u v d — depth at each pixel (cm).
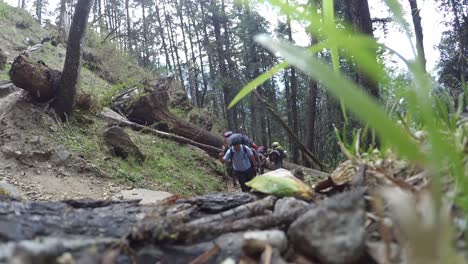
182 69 3153
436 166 58
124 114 1031
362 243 83
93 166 691
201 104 2731
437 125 123
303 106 2389
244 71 2202
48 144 681
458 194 89
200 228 110
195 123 1374
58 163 667
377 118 50
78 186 641
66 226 116
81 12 732
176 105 1398
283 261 92
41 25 1895
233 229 112
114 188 670
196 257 102
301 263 92
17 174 612
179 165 887
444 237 57
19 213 121
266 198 137
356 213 87
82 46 752
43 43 1482
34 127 698
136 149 802
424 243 56
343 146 144
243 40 2084
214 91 2639
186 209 136
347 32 68
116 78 1488
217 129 1864
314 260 92
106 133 780
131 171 752
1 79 1036
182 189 781
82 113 809
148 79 1116
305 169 881
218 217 126
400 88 88
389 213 96
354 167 139
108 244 101
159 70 1744
